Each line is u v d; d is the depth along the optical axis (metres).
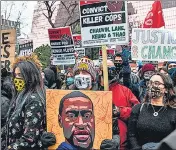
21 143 3.00
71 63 5.96
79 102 3.33
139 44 4.74
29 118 3.02
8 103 3.81
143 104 3.39
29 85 3.16
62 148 3.30
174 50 4.70
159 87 3.32
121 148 3.57
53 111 3.31
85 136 3.33
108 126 3.35
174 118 3.29
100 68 4.07
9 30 5.31
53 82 6.05
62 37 5.94
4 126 3.51
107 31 3.87
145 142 3.33
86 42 3.97
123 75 4.64
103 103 3.35
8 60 5.25
